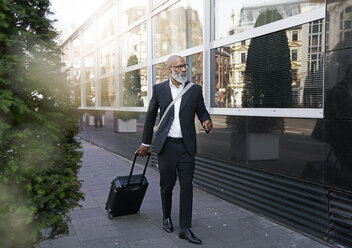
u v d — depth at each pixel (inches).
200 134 197.3
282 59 141.0
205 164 194.5
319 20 124.2
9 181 82.0
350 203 112.7
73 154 94.9
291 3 136.4
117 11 354.3
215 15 189.0
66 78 94.3
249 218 149.6
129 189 147.8
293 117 132.7
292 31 136.2
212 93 192.5
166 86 131.3
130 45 324.8
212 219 149.6
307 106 129.8
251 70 159.8
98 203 178.1
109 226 144.4
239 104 168.9
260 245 122.6
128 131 323.6
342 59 111.8
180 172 129.1
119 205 150.6
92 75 468.8
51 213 91.0
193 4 210.5
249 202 159.3
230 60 175.3
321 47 123.5
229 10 176.1
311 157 125.0
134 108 309.7
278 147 140.1
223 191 178.4
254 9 157.3
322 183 120.7
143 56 293.7
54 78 91.2
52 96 91.7
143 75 294.4
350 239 113.2
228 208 164.1
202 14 199.8
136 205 154.9
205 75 195.6
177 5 232.1
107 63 400.8
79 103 97.7
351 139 109.8
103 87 418.9
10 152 83.4
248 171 159.0
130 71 324.8
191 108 128.2
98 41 431.8
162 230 139.1
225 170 176.1
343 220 115.0
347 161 111.5
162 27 257.1
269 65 148.5
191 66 215.0
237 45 169.6
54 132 89.7
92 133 470.0
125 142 332.2
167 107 129.0
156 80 272.4
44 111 90.2
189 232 128.3
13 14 82.2
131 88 323.0
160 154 131.1
